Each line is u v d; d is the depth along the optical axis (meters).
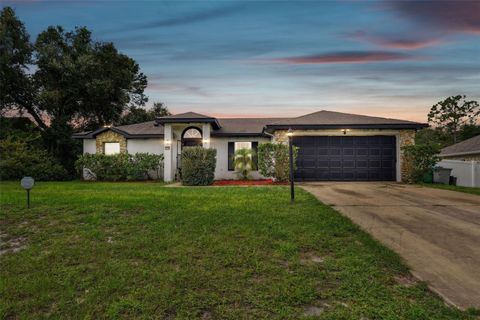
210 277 3.26
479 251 4.13
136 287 3.05
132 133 17.50
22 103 22.34
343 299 2.79
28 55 21.36
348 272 3.36
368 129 13.96
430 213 6.58
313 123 13.97
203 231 4.93
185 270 3.44
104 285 3.09
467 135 36.47
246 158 15.87
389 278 3.22
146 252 4.02
